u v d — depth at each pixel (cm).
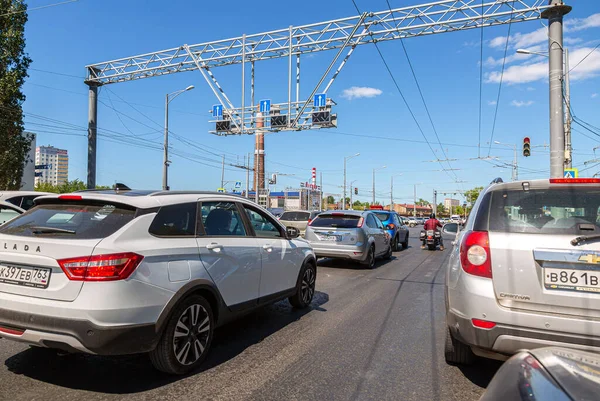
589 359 187
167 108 2859
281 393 332
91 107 2566
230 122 2625
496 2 1703
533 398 156
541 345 292
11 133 1862
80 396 316
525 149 2100
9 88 1762
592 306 285
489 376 374
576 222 311
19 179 1917
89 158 2519
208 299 402
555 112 1308
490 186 369
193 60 2388
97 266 304
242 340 466
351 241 1014
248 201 509
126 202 353
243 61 2322
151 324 326
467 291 321
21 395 314
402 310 623
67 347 308
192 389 335
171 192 408
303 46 2188
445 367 393
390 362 404
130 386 337
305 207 7725
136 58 2503
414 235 3297
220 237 429
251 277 465
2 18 1791
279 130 2445
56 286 310
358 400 322
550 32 1336
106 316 301
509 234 319
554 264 298
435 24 1841
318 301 676
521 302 303
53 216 361
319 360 407
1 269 333
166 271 344
